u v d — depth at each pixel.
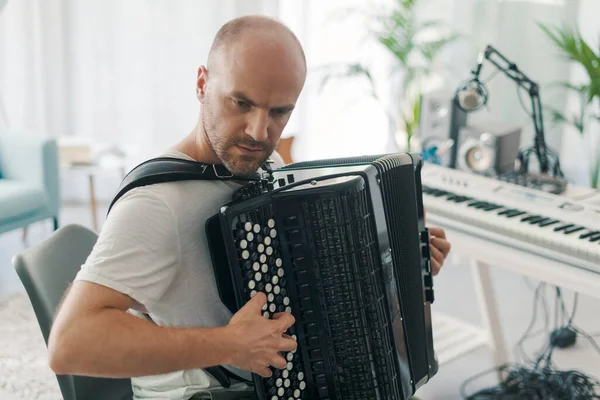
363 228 1.37
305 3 4.43
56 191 3.44
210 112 1.32
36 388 2.51
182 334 1.23
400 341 1.48
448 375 2.67
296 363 1.40
